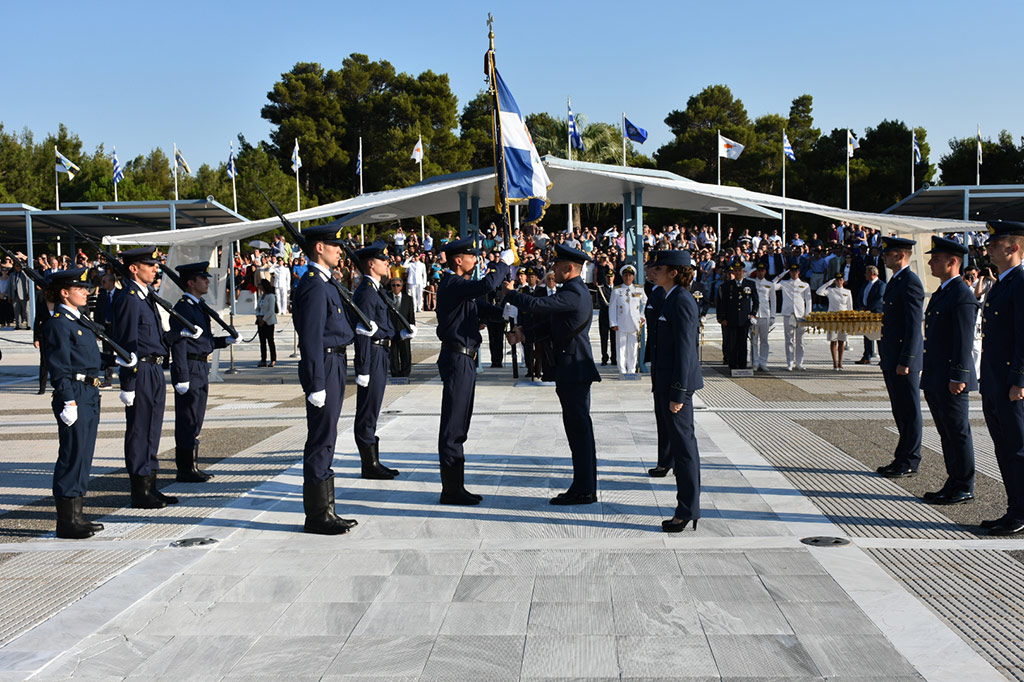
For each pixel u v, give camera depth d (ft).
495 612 15.34
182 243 51.98
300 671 13.19
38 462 30.17
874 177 162.71
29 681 12.96
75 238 100.78
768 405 39.52
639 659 13.35
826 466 26.63
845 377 50.72
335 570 17.72
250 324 97.96
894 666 12.94
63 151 211.82
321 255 21.18
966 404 22.29
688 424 19.92
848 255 87.92
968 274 46.57
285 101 191.42
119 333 23.26
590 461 22.67
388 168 179.63
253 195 167.53
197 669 13.33
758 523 20.58
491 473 26.50
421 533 20.33
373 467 26.23
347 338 21.52
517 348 60.13
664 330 20.29
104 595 16.42
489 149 197.47
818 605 15.34
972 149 156.56
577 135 96.78
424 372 58.08
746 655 13.42
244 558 18.61
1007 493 20.24
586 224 165.17
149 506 23.39
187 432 26.61
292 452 31.04
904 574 16.99
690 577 16.89
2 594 16.79
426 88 195.11
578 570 17.43
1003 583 16.42
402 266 93.76
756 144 172.45
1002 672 12.70
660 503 22.62
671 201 60.54
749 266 85.05
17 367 66.85
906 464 25.38
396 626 14.83
